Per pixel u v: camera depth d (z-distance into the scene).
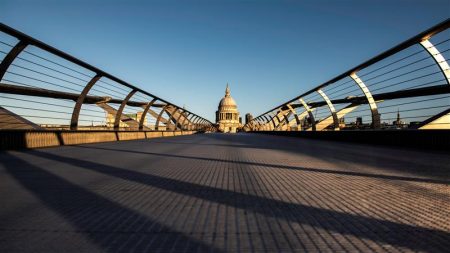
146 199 3.72
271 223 2.78
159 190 4.24
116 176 5.39
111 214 3.08
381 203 3.45
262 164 7.07
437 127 14.14
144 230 2.60
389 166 6.56
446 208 3.23
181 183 4.75
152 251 2.16
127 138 20.17
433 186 4.39
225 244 2.29
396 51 10.27
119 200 3.67
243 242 2.33
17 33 8.55
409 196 3.78
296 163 7.25
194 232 2.55
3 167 6.41
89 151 10.45
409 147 12.01
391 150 10.86
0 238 2.41
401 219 2.86
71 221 2.85
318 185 4.53
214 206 3.39
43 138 11.62
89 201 3.61
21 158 8.04
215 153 10.09
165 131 31.12
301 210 3.20
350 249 2.19
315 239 2.38
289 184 4.63
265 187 4.42
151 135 25.97
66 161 7.51
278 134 37.66
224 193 4.05
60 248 2.21
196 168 6.43
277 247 2.23
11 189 4.27
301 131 26.55
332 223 2.77
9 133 10.05
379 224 2.73
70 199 3.71
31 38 9.04
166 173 5.73
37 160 7.63
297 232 2.54
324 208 3.27
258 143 16.89
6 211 3.18
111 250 2.18
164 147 13.05
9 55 8.80
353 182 4.74
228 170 6.13
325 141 19.33
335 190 4.17
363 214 3.03
